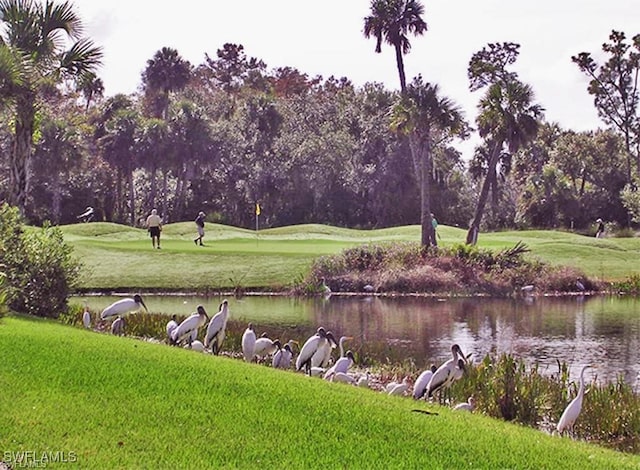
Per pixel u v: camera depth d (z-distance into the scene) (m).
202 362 13.59
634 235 73.69
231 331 22.34
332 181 84.38
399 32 45.94
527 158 94.56
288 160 84.31
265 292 38.94
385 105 91.44
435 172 86.12
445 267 41.12
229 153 84.00
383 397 12.54
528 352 23.92
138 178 87.06
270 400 11.21
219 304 34.62
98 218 79.69
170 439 9.48
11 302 20.83
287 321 29.81
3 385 11.14
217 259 42.12
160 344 16.95
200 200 83.00
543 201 81.88
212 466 8.70
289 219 83.25
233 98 102.56
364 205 84.19
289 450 9.30
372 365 20.19
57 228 23.84
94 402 10.65
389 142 84.56
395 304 35.75
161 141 75.75
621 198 72.94
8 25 25.62
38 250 22.70
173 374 12.32
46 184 74.56
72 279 23.42
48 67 26.11
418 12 45.88
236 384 11.97
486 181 50.06
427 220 46.31
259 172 83.50
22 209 24.98
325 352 17.03
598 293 40.50
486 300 37.72
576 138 84.31
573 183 84.69
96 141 81.50
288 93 110.44
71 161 70.12
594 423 14.16
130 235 57.22
